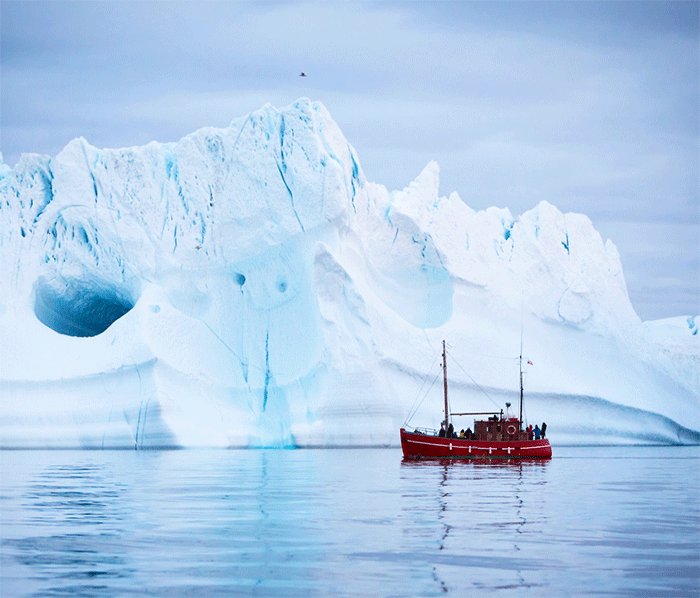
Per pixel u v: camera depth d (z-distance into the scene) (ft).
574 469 155.43
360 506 91.91
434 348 237.66
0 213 250.57
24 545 68.44
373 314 228.43
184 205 246.68
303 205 234.17
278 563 61.98
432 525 78.33
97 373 230.07
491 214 273.95
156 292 240.94
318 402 221.05
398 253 248.32
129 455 198.39
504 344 250.57
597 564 61.93
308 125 238.48
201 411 226.79
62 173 248.32
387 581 56.95
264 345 237.04
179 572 59.41
